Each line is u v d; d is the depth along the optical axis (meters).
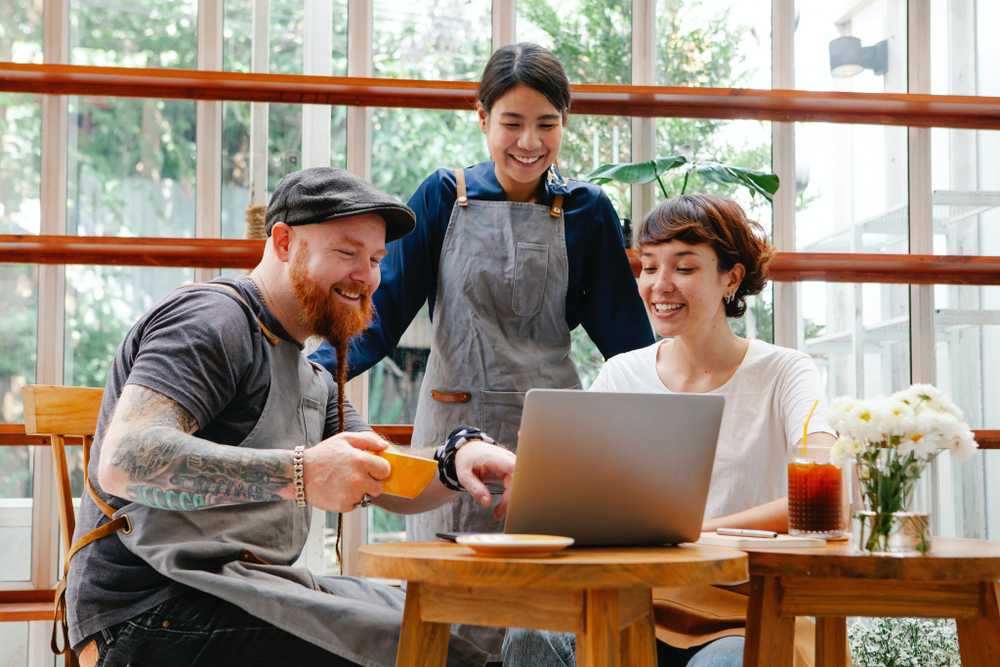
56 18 3.48
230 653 1.58
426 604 1.33
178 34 3.54
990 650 1.50
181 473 1.49
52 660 3.38
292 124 3.55
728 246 2.08
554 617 1.25
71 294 3.46
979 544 1.66
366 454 1.48
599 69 3.66
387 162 3.56
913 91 3.74
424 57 3.61
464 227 2.63
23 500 3.40
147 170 3.51
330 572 3.43
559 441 1.35
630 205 3.63
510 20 3.62
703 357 2.12
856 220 3.72
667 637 1.86
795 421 1.99
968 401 3.74
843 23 3.74
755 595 1.53
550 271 2.63
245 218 3.49
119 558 1.62
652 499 1.42
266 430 1.70
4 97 3.47
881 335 3.70
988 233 3.77
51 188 3.46
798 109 3.64
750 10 3.71
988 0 3.79
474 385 2.59
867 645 2.96
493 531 2.53
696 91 3.45
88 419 2.13
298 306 1.75
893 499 1.51
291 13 3.57
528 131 2.49
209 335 1.61
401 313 2.67
